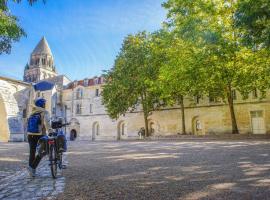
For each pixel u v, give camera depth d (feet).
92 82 182.09
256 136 76.74
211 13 73.61
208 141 72.13
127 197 13.66
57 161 22.74
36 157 20.83
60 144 23.73
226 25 74.79
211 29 73.46
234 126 89.56
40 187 16.94
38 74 291.79
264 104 116.06
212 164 24.68
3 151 50.42
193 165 24.50
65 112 187.62
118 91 121.60
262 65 72.59
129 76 118.83
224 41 73.26
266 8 35.35
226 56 74.74
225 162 25.71
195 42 76.95
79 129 179.63
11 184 18.30
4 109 122.93
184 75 82.89
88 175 20.90
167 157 32.63
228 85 89.92
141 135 145.69
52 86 186.39
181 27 75.15
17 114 128.47
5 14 23.09
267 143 51.70
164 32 89.61
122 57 123.75
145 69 112.88
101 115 171.42
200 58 75.46
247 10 37.32
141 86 115.24
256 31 39.40
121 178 19.06
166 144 63.57
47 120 21.62
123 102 121.90
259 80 84.17
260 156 29.63
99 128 171.53
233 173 19.45
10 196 14.78
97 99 175.22
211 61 78.07
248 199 12.60
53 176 20.01
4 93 126.00
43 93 185.26
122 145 65.92
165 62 107.24
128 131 157.69
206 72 80.48
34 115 21.59
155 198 13.33
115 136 163.84
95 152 44.68
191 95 111.24
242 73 78.69
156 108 130.72
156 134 145.89
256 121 118.11
